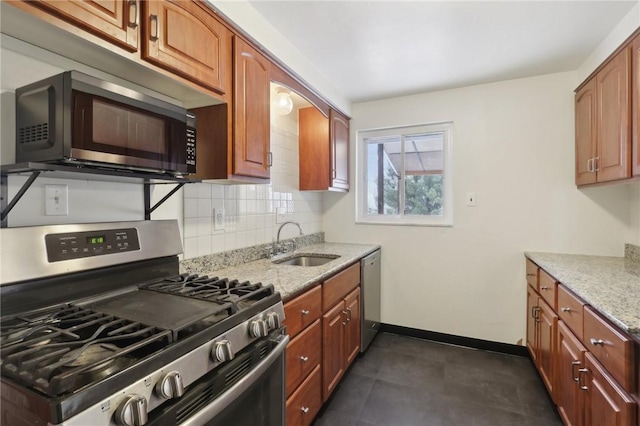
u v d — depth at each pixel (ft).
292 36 6.14
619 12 5.37
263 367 3.55
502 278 8.62
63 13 2.82
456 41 6.36
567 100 7.90
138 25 3.50
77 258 3.56
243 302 3.77
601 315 4.09
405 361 8.18
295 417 4.97
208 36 4.39
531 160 8.27
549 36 6.17
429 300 9.44
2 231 3.04
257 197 7.42
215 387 3.00
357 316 7.95
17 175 3.32
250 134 5.25
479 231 8.82
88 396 2.03
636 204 7.13
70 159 2.90
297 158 9.22
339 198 10.54
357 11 5.36
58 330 2.79
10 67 3.22
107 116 3.17
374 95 9.48
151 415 2.41
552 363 5.99
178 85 4.18
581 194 7.83
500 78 8.29
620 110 5.67
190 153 4.21
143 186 4.66
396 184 10.12
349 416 6.08
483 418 6.00
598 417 4.05
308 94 7.59
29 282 3.18
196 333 2.90
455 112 8.98
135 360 2.41
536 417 6.00
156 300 3.64
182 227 5.41
